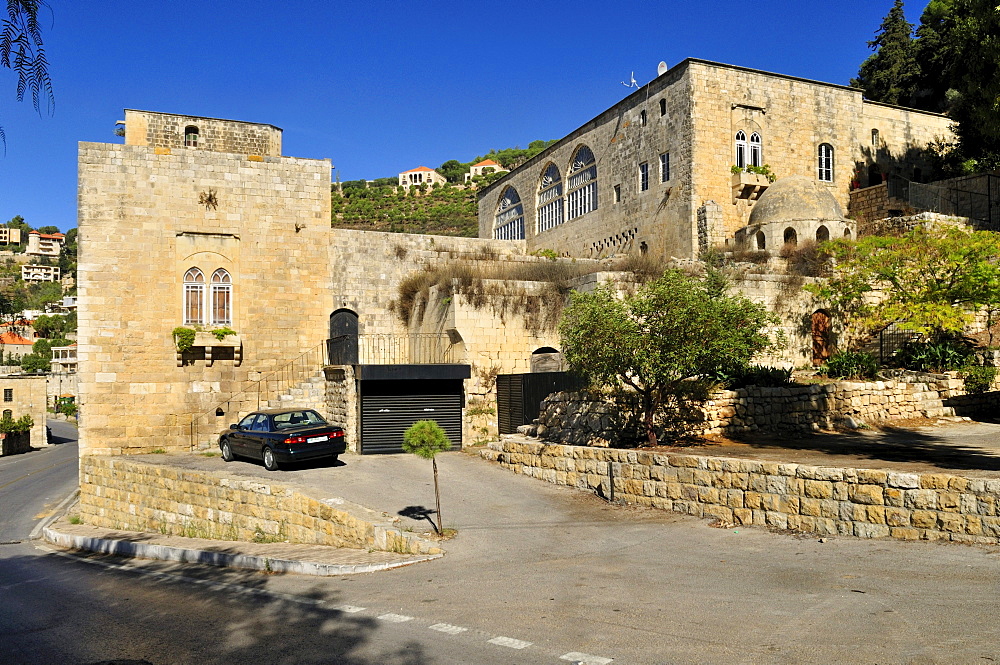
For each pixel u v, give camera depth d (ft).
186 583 36.70
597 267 94.84
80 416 79.82
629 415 56.34
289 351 89.10
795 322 86.12
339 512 44.21
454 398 75.46
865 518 33.58
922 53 164.35
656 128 126.41
